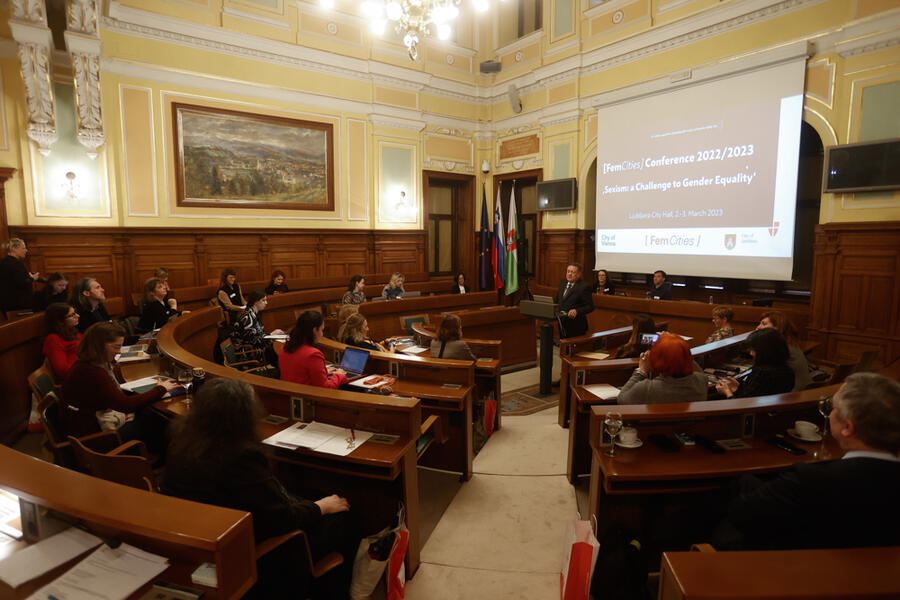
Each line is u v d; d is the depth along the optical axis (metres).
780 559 1.16
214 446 1.67
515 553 2.67
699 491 2.38
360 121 9.77
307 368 3.18
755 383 2.81
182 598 1.26
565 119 9.55
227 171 8.38
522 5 10.72
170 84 7.75
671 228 7.99
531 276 11.42
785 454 2.34
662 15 7.92
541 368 5.74
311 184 9.29
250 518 1.37
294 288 8.96
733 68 7.05
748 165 7.01
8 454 1.65
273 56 8.60
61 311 3.74
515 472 3.65
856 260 6.02
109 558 1.37
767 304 6.70
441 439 3.26
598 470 2.41
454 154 11.15
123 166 7.49
